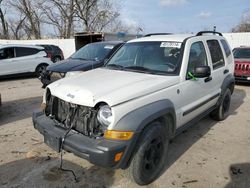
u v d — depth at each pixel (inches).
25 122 216.4
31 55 471.5
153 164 129.2
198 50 169.3
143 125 113.1
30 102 284.4
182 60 148.7
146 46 167.3
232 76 220.4
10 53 447.2
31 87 379.2
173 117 137.4
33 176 134.6
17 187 125.6
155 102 124.6
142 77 137.8
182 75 145.6
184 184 130.2
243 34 632.4
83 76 145.3
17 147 167.8
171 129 142.0
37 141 177.2
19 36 1553.9
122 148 106.6
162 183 130.6
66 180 131.5
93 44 341.7
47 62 492.1
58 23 1320.1
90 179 132.5
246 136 191.9
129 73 146.6
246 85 411.2
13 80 452.1
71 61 301.3
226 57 213.2
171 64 149.2
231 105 281.3
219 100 206.5
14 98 304.5
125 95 113.7
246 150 168.7
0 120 221.6
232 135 193.5
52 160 150.6
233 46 652.1
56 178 133.0
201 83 165.5
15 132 193.6
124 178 133.6
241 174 140.3
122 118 109.3
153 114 118.3
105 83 127.5
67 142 114.0
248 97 322.0
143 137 117.9
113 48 309.7
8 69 440.8
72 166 144.0
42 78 299.0
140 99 118.2
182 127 156.4
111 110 108.3
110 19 1359.5
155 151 129.1
